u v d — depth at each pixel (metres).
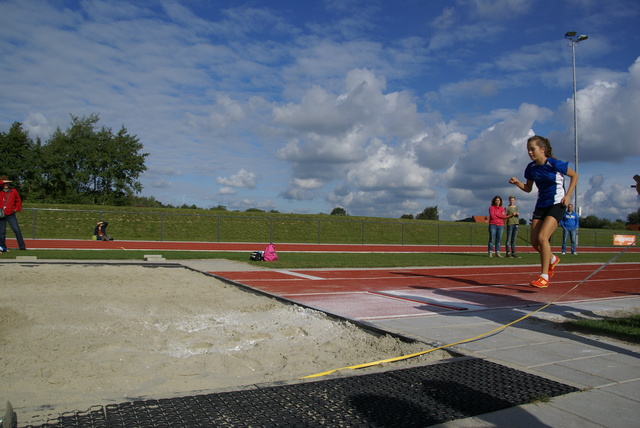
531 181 5.82
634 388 2.93
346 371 3.24
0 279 7.57
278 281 8.87
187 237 26.28
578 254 21.06
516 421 2.39
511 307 6.13
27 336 4.08
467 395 2.74
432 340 4.15
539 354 3.71
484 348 3.88
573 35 29.42
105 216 25.86
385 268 12.18
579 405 2.63
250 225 29.34
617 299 7.16
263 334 4.48
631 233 40.06
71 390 2.87
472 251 24.67
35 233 21.75
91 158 51.56
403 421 2.37
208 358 3.56
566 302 6.71
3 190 13.30
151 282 8.02
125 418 2.32
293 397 2.67
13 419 2.09
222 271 10.40
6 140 48.41
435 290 7.91
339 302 6.46
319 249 23.62
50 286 7.08
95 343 3.91
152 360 3.50
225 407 2.50
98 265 10.45
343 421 2.36
